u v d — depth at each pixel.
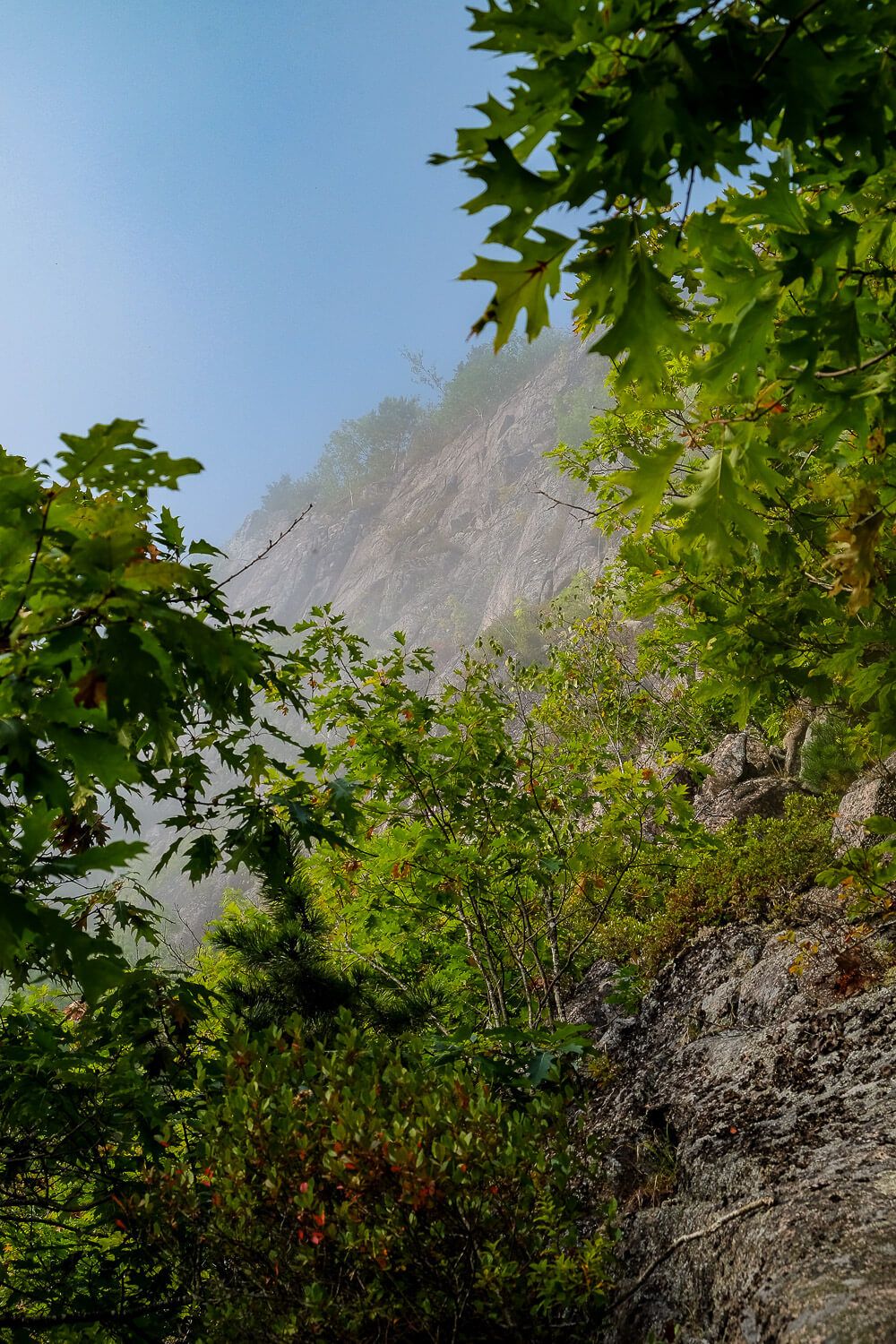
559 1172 2.72
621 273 1.23
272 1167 2.66
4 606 1.73
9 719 1.70
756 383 1.64
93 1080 3.40
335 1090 2.93
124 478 1.54
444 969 5.96
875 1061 3.04
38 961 2.60
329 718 5.40
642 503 1.72
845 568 1.92
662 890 6.72
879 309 1.78
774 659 3.23
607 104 1.14
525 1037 3.82
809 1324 1.88
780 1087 3.31
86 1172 3.51
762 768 10.43
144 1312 3.25
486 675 6.09
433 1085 3.09
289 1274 2.65
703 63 1.15
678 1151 3.35
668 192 1.22
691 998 5.02
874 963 3.78
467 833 5.38
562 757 6.34
